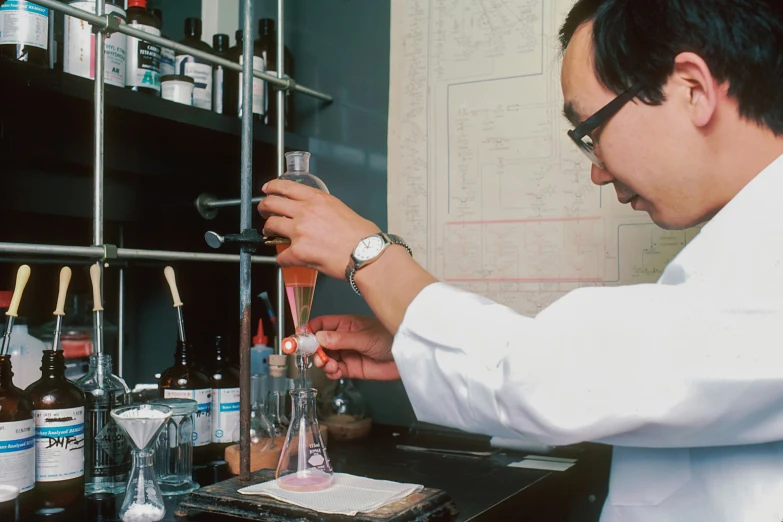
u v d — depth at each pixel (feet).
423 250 6.13
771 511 2.63
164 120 4.90
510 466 4.70
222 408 5.01
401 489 3.59
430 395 2.96
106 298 5.71
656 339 2.47
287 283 3.63
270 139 5.74
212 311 6.24
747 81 2.59
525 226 5.75
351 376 4.09
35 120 4.90
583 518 5.09
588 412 2.49
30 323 5.18
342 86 6.49
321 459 3.67
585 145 3.17
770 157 2.71
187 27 5.65
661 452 3.05
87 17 4.14
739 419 2.41
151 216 5.88
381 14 6.31
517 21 5.77
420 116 6.14
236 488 3.66
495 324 2.78
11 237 5.07
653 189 2.93
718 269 2.56
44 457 3.93
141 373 5.97
